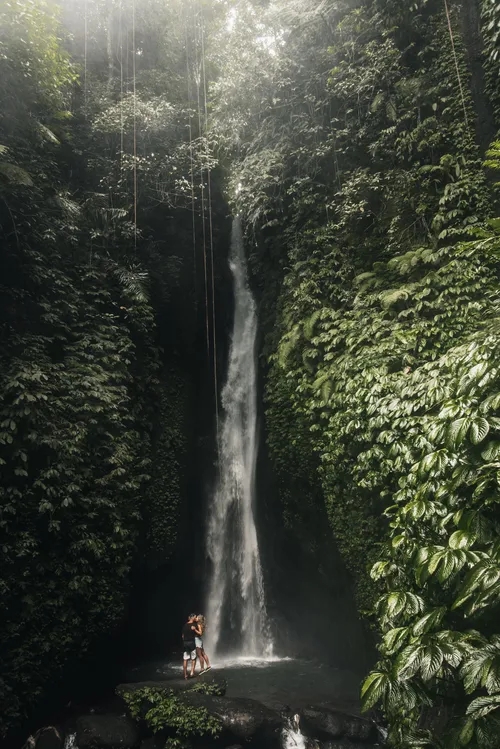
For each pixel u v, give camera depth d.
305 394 10.06
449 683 3.77
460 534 3.69
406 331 8.26
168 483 12.36
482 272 8.12
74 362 9.79
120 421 10.12
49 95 10.66
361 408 8.13
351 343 9.03
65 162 12.00
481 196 8.64
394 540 4.45
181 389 13.71
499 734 2.86
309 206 11.25
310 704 8.48
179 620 12.63
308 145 11.54
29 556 8.20
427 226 9.16
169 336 13.76
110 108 12.70
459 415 4.38
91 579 8.66
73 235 10.75
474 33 9.37
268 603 12.39
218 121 13.30
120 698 8.73
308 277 10.65
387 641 3.60
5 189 9.36
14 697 7.68
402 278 9.19
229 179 14.07
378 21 10.56
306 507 10.48
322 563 10.39
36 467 8.63
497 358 4.27
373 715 8.02
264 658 11.81
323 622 11.06
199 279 14.55
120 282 11.26
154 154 13.01
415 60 10.16
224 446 14.05
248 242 13.90
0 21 9.20
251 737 7.56
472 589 3.20
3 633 7.77
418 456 6.79
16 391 8.52
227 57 12.91
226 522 13.45
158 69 15.07
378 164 10.30
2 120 9.99
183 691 8.37
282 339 10.77
